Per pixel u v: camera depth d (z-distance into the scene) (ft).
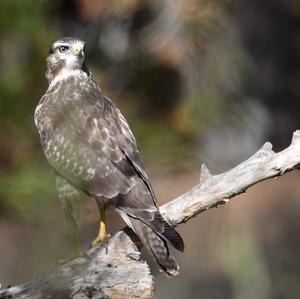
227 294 47.91
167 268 27.99
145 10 65.77
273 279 48.57
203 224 48.70
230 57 55.93
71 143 31.86
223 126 57.06
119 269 27.81
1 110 52.21
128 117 57.21
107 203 30.50
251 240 49.62
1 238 47.42
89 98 33.01
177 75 63.05
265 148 29.71
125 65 63.62
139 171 30.63
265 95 68.18
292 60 71.00
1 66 54.75
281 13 69.26
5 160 51.08
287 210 58.44
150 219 28.84
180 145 51.93
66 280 27.68
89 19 65.62
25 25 53.88
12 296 27.66
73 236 32.17
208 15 53.93
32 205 43.24
